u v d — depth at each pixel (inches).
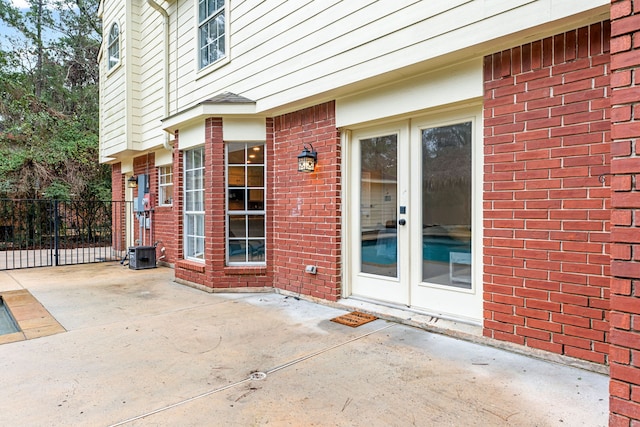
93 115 712.4
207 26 257.1
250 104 212.7
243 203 224.1
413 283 163.5
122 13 334.6
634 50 66.7
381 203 176.1
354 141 185.9
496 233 129.6
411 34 142.5
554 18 109.7
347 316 168.2
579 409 91.1
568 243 114.0
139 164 369.4
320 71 176.7
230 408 93.6
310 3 181.2
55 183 528.1
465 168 146.7
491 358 121.6
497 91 128.8
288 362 120.6
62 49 768.3
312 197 194.7
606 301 107.5
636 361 65.4
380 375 110.8
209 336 145.0
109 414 91.0
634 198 66.1
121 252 414.9
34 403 96.0
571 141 113.3
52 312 180.1
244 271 218.5
